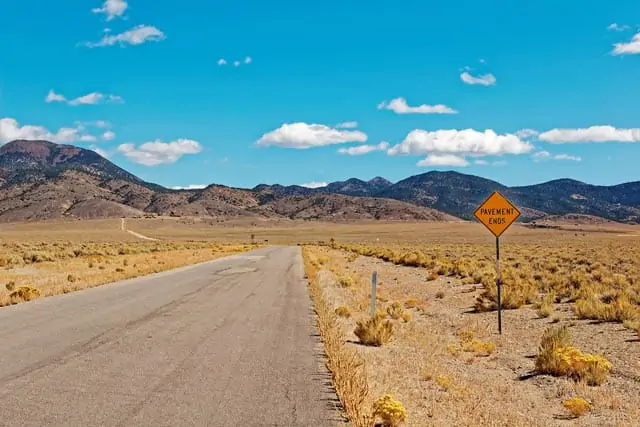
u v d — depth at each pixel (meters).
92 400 7.35
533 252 56.22
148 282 25.17
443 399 8.59
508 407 8.56
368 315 17.00
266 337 12.20
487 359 11.96
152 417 6.73
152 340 11.58
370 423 6.81
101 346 10.84
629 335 13.71
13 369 8.91
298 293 21.45
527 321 16.31
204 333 12.52
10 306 16.56
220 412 7.00
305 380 8.66
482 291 23.28
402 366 10.57
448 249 67.25
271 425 6.59
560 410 8.50
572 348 10.83
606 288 21.84
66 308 16.20
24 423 6.41
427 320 17.27
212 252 60.94
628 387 9.67
